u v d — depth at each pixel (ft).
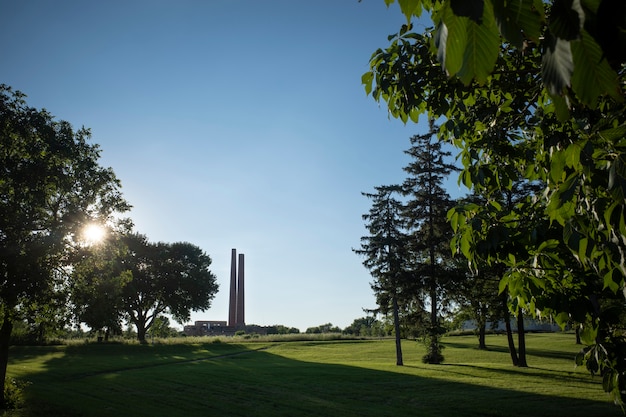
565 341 208.54
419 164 131.75
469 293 126.62
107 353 179.01
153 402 79.20
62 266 71.00
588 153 7.88
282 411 72.54
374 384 95.14
